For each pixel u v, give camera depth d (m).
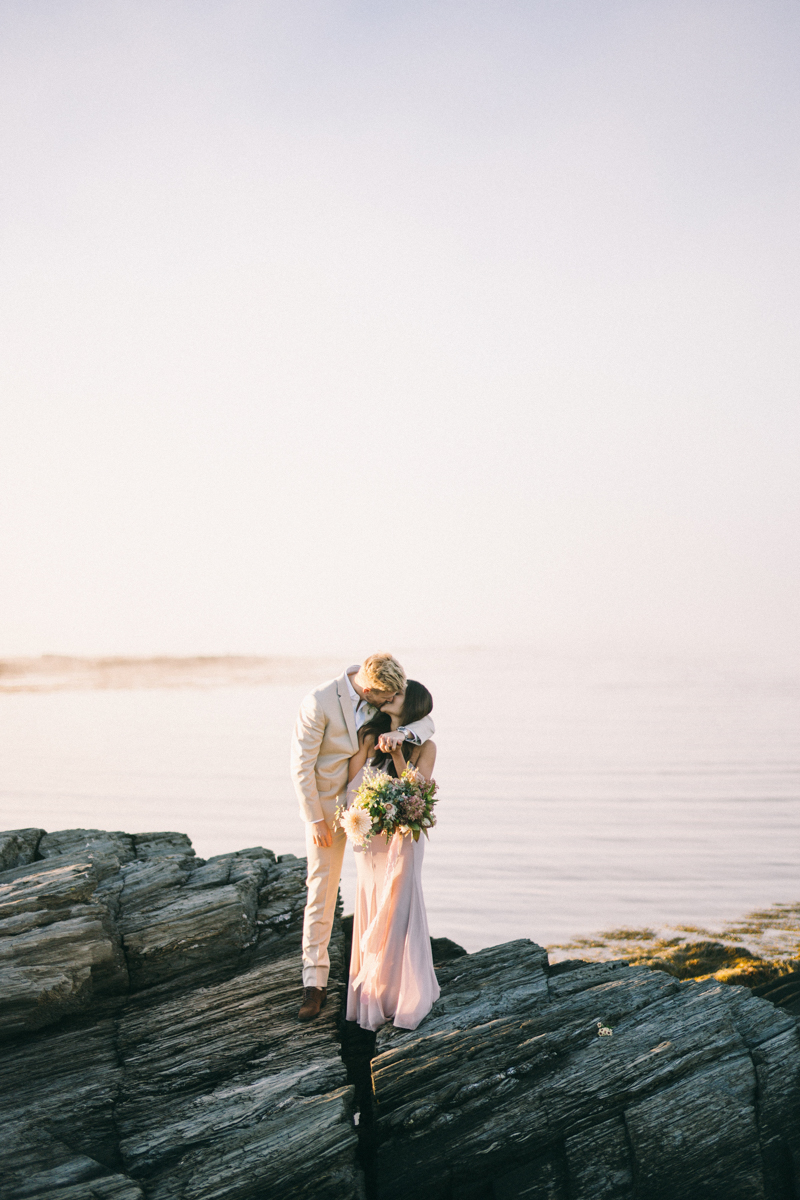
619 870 19.38
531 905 16.73
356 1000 5.04
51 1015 4.79
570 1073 4.42
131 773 40.50
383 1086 4.30
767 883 18.00
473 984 5.20
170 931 5.41
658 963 12.07
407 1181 4.16
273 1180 3.90
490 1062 4.45
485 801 29.17
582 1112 4.31
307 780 4.91
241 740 54.44
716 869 19.23
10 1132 4.13
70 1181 3.82
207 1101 4.32
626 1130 4.31
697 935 14.15
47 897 5.15
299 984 5.26
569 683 93.25
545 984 5.15
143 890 5.92
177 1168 3.92
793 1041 4.71
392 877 4.89
